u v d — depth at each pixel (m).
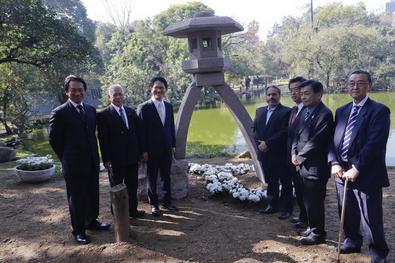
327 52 24.95
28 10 10.79
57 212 4.41
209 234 3.58
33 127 16.69
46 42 11.46
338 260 2.95
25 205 4.72
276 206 4.19
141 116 4.03
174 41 23.95
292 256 3.07
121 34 26.45
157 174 4.11
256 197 4.27
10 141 12.58
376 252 2.84
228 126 15.17
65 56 11.91
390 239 3.36
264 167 4.19
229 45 31.39
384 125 2.71
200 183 5.33
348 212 3.01
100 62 13.38
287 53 27.30
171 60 22.95
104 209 4.35
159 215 4.09
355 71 2.85
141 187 4.59
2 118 14.92
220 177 5.21
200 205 4.46
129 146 3.76
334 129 3.06
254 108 19.88
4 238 3.71
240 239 3.45
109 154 3.71
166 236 3.54
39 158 6.16
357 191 2.82
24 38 11.19
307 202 3.24
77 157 3.31
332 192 4.84
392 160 8.34
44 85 14.18
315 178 3.14
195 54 5.09
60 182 5.83
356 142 2.81
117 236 3.37
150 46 23.89
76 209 3.41
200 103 23.67
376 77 25.38
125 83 19.69
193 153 8.59
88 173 3.40
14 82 14.47
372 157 2.69
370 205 2.77
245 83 32.91
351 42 24.89
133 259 3.12
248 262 3.01
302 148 3.21
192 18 4.84
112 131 3.70
